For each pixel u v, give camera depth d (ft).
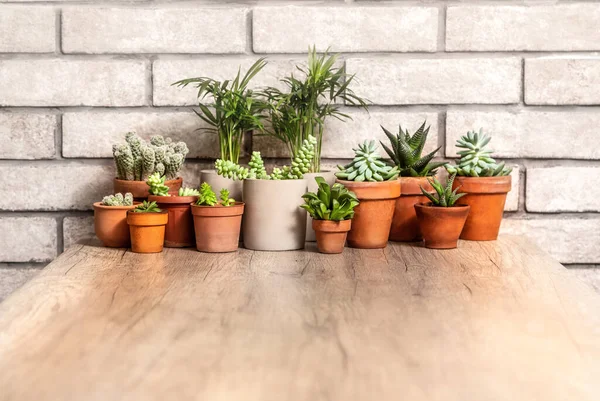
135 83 5.97
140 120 5.99
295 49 5.95
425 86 5.96
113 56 5.97
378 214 5.27
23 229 6.07
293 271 4.59
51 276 4.44
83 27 5.94
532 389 2.58
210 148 6.01
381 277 4.43
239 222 5.24
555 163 6.03
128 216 5.11
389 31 5.94
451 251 5.26
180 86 5.97
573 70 5.95
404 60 5.95
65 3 5.94
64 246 6.08
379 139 6.01
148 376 2.70
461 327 3.36
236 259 4.97
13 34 5.94
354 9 5.93
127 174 5.52
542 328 3.34
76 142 6.00
